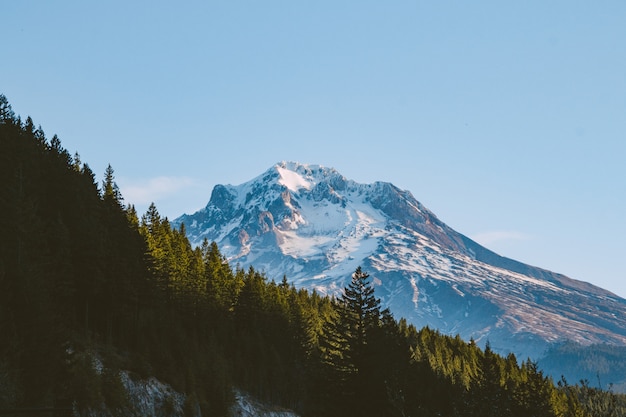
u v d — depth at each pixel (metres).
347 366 79.31
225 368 132.88
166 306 145.88
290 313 177.50
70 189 119.12
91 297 111.88
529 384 81.62
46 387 73.31
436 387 97.44
